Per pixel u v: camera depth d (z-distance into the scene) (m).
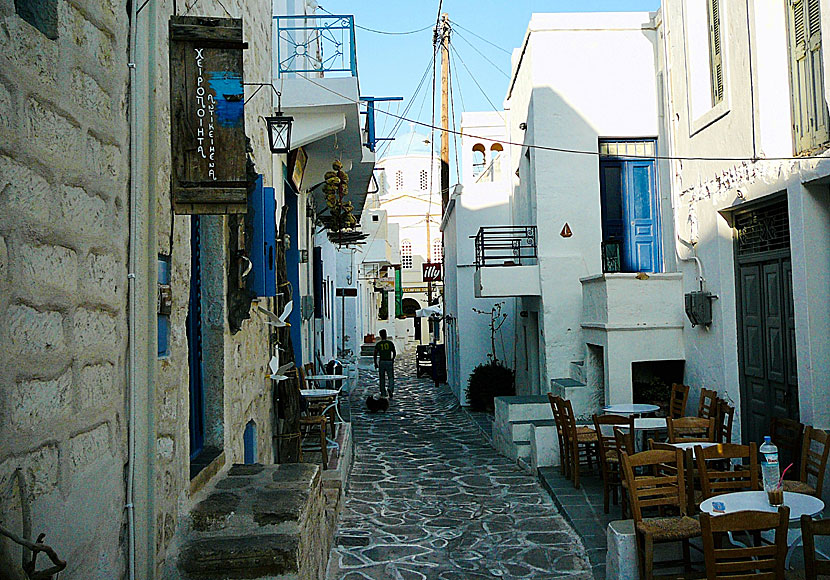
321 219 14.28
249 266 5.36
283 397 8.07
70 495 2.51
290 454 8.13
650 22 11.84
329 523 6.58
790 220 6.39
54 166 2.43
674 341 9.41
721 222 7.84
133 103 3.22
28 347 2.22
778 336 6.83
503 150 19.59
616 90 11.86
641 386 10.00
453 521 7.55
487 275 11.89
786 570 4.41
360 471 10.26
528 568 6.08
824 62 5.79
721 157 7.72
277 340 8.12
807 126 6.25
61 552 2.43
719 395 8.03
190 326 4.80
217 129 3.57
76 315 2.60
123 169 3.13
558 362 11.68
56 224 2.44
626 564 5.14
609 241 11.38
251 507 4.12
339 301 26.33
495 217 17.25
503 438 11.27
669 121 9.30
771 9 6.78
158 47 3.66
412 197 48.50
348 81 8.59
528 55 12.33
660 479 5.27
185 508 4.00
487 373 16.27
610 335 9.40
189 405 4.45
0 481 2.03
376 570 6.08
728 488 5.52
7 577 1.96
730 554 3.88
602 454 7.42
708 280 8.23
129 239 3.20
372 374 27.88
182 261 4.15
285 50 10.23
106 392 2.90
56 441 2.40
